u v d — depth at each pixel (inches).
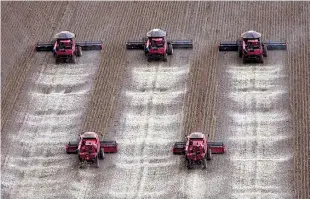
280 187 7657.5
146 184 7765.8
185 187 7691.9
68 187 7770.7
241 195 7578.7
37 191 7760.8
